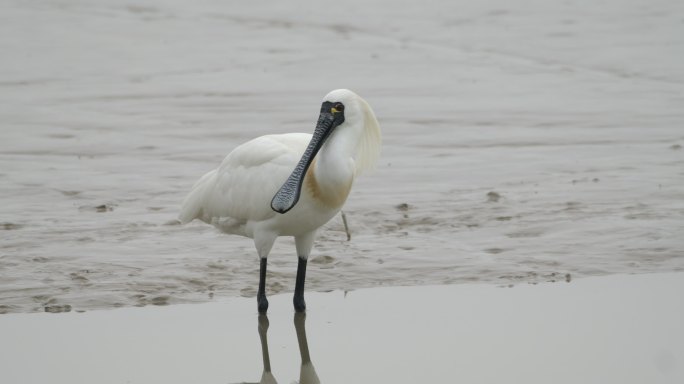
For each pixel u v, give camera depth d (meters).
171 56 30.17
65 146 19.77
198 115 22.61
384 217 15.02
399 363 10.06
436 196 16.16
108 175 17.64
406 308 11.56
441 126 21.45
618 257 13.08
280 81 26.56
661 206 15.27
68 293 11.94
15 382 9.59
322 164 10.78
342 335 10.84
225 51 30.97
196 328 11.05
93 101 24.05
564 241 13.73
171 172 17.88
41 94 24.86
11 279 12.30
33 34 33.56
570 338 10.62
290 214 10.88
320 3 39.88
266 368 10.05
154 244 13.75
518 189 16.50
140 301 11.80
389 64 28.77
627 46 30.55
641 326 10.92
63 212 15.38
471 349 10.39
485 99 24.17
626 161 18.25
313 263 13.05
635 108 22.84
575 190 16.33
